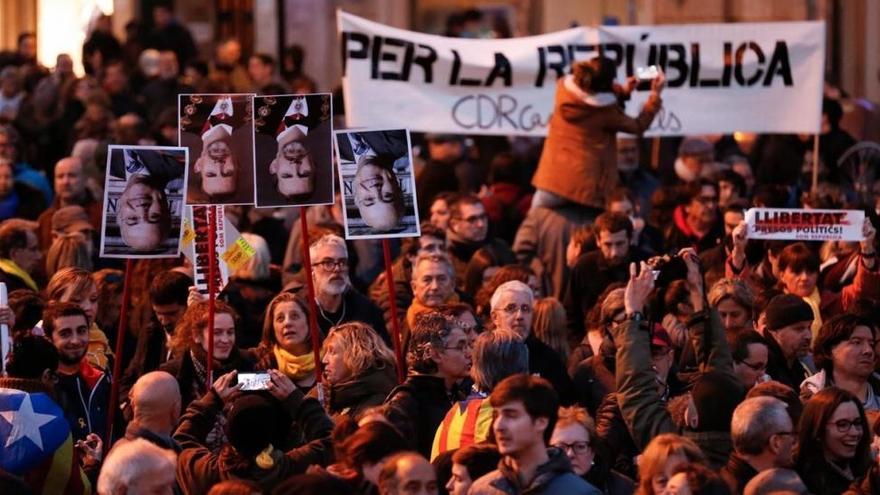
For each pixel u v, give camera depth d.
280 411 12.84
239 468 12.77
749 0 34.00
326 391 14.64
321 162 14.95
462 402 13.36
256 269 18.69
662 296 15.22
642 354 13.52
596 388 15.33
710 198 20.92
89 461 14.34
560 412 12.86
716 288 16.02
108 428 14.85
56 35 40.00
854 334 15.35
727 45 22.59
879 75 32.84
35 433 13.30
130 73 31.61
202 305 15.55
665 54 22.66
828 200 20.17
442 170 24.33
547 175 21.20
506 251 20.98
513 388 11.58
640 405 13.40
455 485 12.10
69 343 15.09
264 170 14.93
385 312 18.77
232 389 13.51
